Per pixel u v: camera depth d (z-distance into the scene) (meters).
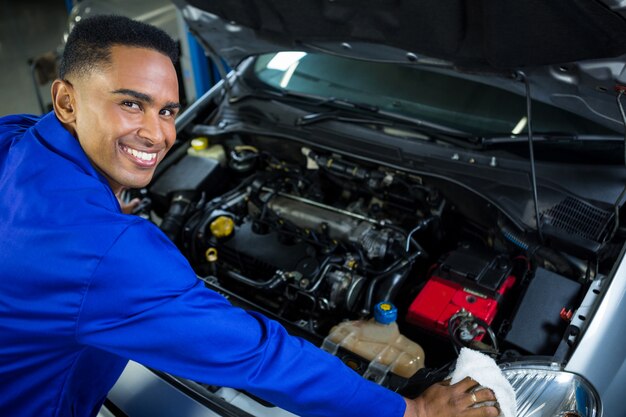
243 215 2.71
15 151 1.34
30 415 1.42
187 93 5.52
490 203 2.29
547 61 1.70
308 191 2.72
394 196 2.57
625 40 1.48
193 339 1.19
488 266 2.26
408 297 2.38
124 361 1.63
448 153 2.47
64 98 1.28
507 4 1.53
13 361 1.30
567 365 1.72
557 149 2.35
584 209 2.17
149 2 6.29
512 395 1.45
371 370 1.83
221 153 2.94
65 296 1.15
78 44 1.22
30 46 7.62
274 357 1.25
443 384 1.46
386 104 2.75
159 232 1.24
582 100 1.92
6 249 1.19
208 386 1.77
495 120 2.57
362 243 2.40
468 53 1.87
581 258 2.16
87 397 1.58
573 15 1.47
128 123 1.23
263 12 2.16
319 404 1.30
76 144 1.28
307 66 3.01
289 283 2.30
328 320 2.29
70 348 1.29
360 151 2.53
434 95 2.73
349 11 1.92
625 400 2.03
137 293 1.15
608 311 1.83
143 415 1.77
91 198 1.21
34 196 1.22
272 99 2.91
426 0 1.69
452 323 1.98
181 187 2.73
